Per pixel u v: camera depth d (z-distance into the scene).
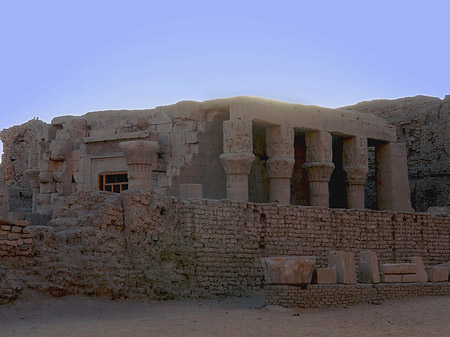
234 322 17.03
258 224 24.92
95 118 36.69
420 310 20.17
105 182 34.94
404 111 48.00
